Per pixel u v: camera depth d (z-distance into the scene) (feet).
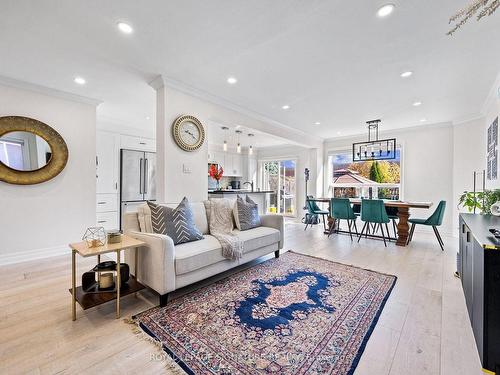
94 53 7.90
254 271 9.28
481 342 4.53
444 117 14.97
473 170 14.51
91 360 4.58
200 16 6.15
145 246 7.11
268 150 26.66
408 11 5.88
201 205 10.14
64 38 7.06
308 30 6.68
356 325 5.76
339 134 20.11
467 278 6.41
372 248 12.85
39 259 10.52
